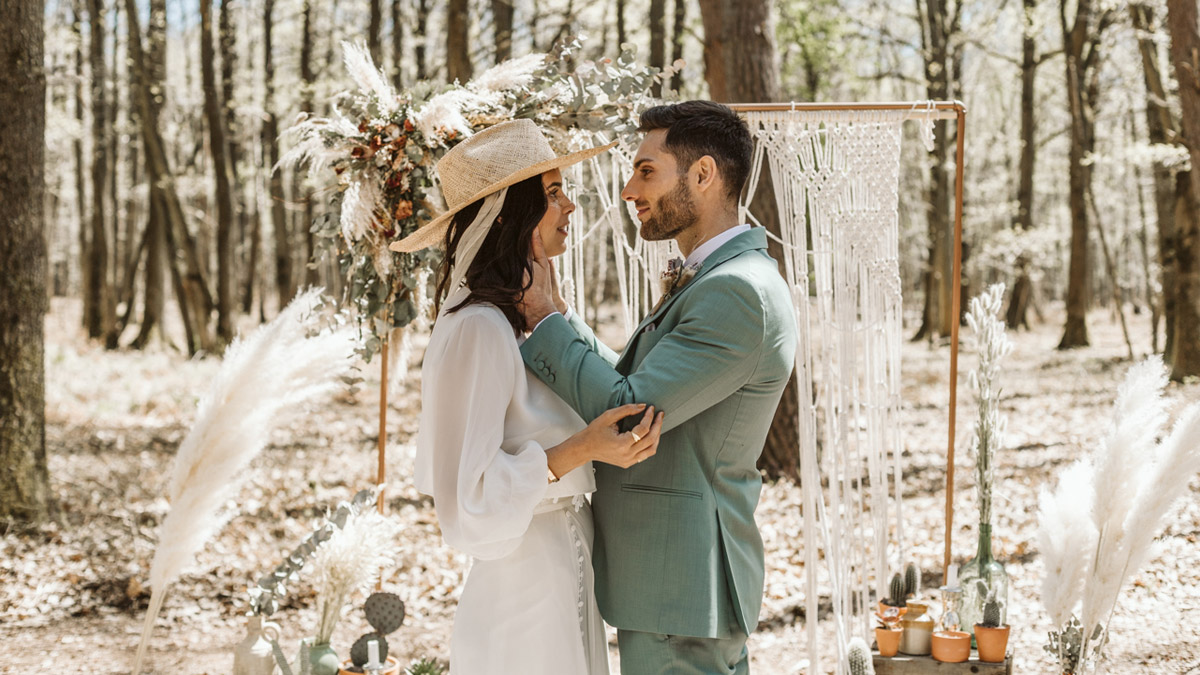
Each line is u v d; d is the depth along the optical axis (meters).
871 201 3.27
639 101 3.01
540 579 2.16
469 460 2.04
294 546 5.90
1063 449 8.77
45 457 5.91
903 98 23.30
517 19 16.23
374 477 7.91
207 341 16.92
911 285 32.44
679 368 2.05
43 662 4.16
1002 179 27.12
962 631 3.14
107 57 21.77
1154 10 12.15
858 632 3.36
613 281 29.75
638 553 2.19
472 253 2.17
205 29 16.45
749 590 2.27
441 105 2.81
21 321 5.66
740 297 2.09
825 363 3.27
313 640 2.68
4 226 5.54
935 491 7.37
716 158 2.28
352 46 2.93
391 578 5.36
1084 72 18.52
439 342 2.17
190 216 22.34
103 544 5.71
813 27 15.38
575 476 2.22
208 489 2.00
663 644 2.19
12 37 5.38
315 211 19.09
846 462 3.27
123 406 11.67
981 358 3.18
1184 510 6.07
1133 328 27.19
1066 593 2.74
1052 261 25.02
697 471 2.20
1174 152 11.85
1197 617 4.44
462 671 2.18
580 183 3.27
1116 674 3.88
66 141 25.30
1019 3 21.44
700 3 7.11
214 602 5.00
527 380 2.21
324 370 2.07
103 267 20.45
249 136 22.25
